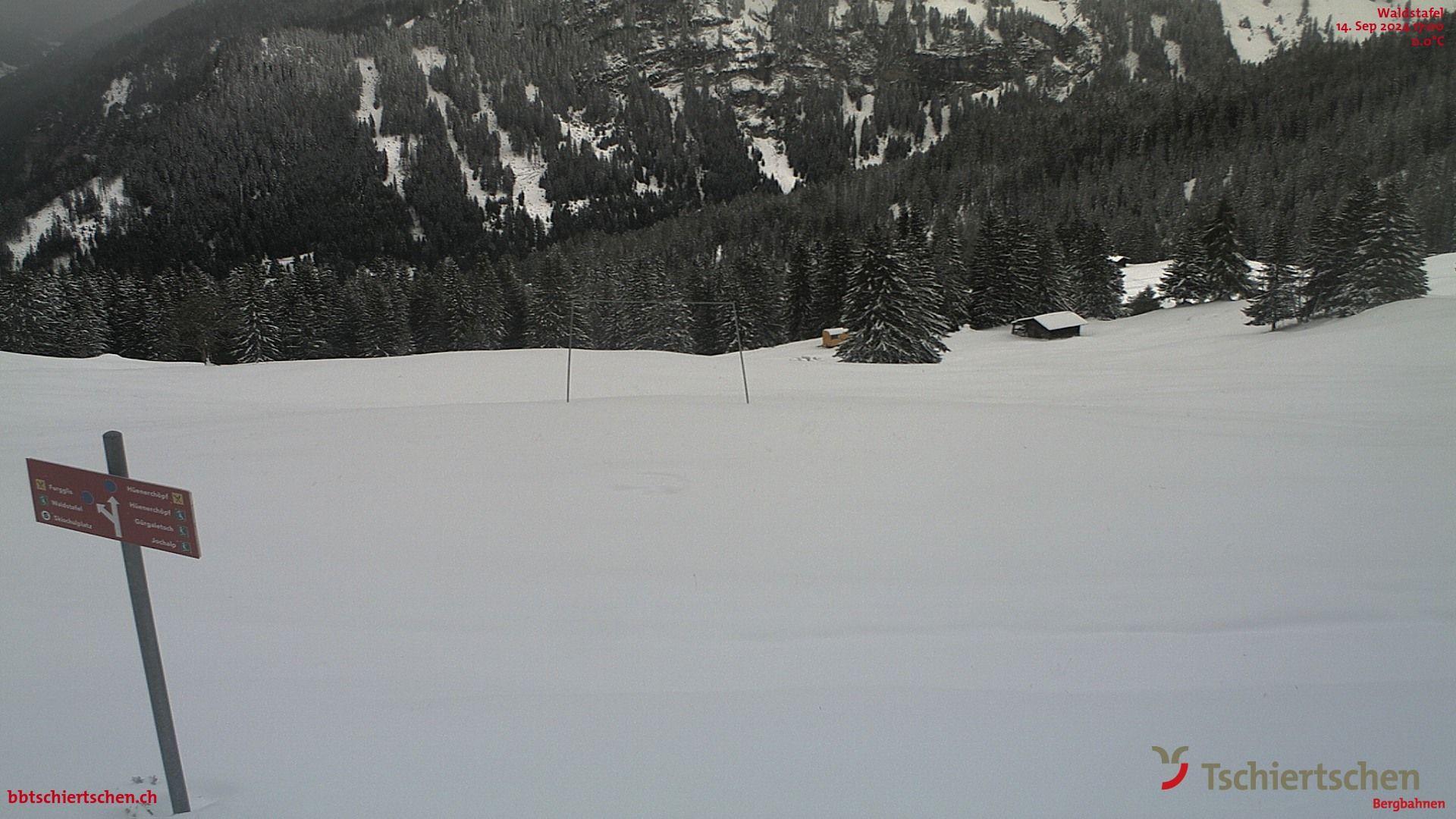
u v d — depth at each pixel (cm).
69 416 1862
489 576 653
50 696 453
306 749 399
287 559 693
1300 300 4891
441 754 395
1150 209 11719
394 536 758
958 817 346
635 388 2488
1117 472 997
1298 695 456
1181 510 835
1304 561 676
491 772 380
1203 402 2072
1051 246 6694
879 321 4391
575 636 536
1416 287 4650
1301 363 3033
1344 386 2267
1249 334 4572
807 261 6762
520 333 7038
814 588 624
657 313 6388
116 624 554
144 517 320
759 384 2650
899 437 1201
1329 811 351
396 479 984
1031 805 355
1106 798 361
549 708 441
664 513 830
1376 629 544
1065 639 530
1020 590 619
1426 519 784
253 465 1072
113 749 400
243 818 344
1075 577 646
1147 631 543
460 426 1308
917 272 4756
